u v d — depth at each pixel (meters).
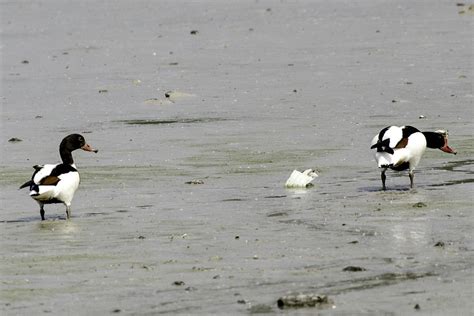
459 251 12.62
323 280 11.56
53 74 31.44
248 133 22.02
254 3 46.91
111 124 23.72
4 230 14.79
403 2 44.81
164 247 13.41
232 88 27.73
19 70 32.53
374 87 26.88
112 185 17.86
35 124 23.98
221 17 43.00
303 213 15.21
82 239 14.02
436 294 10.90
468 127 21.80
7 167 19.56
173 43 36.81
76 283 11.78
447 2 44.09
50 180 15.12
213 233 14.12
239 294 11.14
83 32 40.81
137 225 14.80
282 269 12.09
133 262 12.66
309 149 20.30
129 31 40.44
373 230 13.92
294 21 40.81
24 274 12.23
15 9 48.94
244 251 13.05
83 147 16.62
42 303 11.05
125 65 32.56
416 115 23.33
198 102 26.05
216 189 17.25
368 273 11.79
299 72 29.70
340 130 22.02
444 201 15.63
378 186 17.12
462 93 25.61
